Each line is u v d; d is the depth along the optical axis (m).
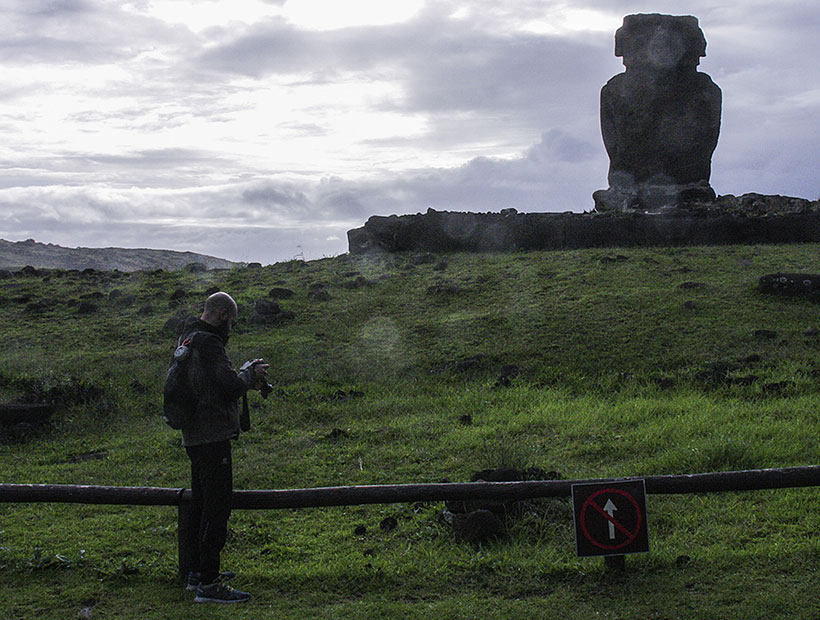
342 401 11.49
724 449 8.08
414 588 5.17
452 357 12.91
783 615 4.49
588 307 14.23
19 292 18.34
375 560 5.84
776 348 11.93
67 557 5.86
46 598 5.10
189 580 5.17
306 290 17.14
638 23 21.77
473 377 12.23
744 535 6.09
